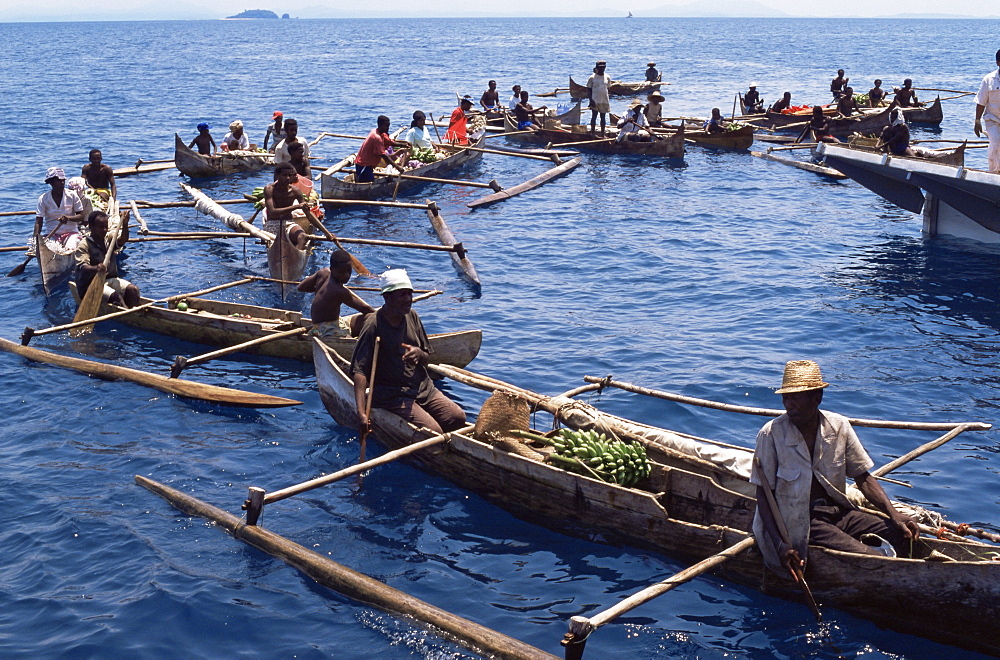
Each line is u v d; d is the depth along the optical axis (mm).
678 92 50062
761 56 92375
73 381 11055
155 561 7453
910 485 8648
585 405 9188
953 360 11844
